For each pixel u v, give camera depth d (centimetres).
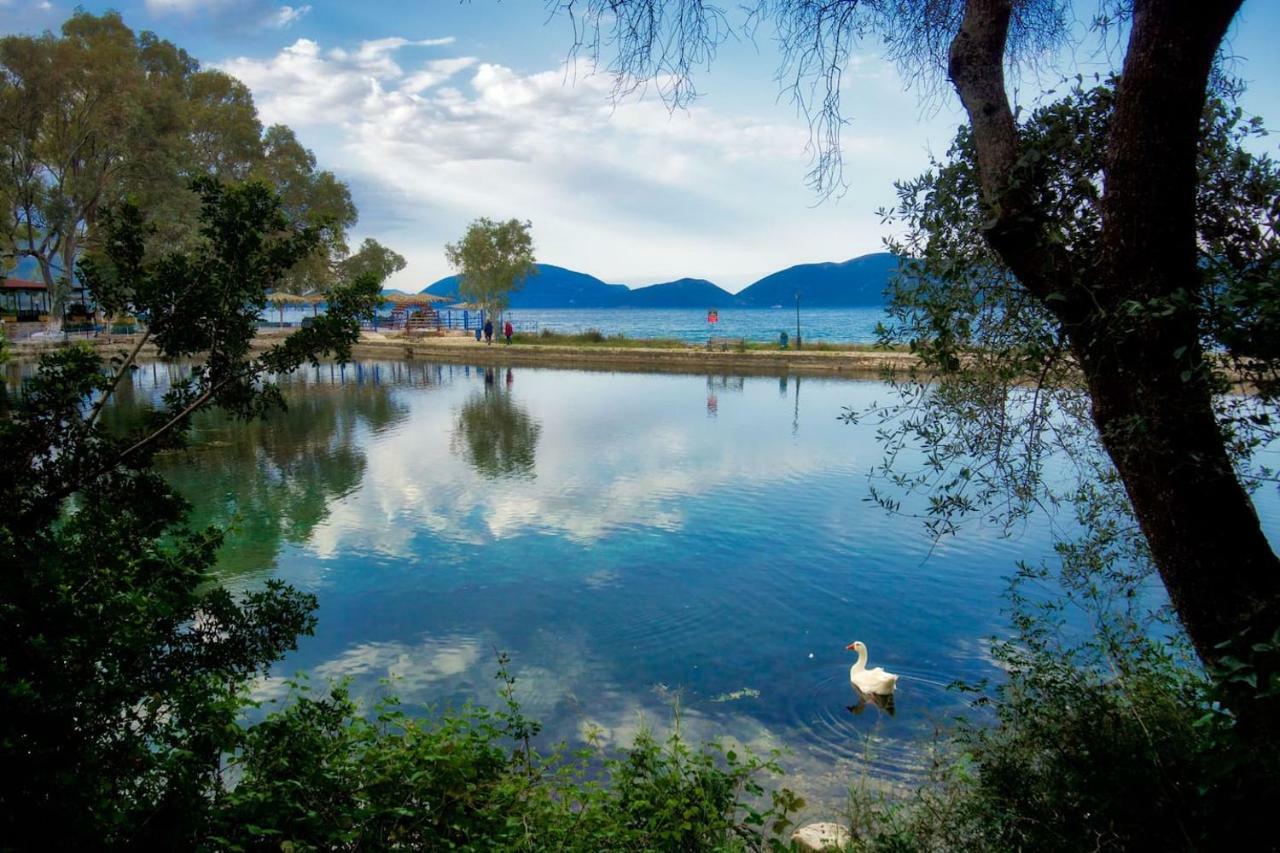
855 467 1691
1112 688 348
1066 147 268
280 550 1151
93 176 4219
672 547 1158
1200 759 266
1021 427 322
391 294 6775
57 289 4175
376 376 4069
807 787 549
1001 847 313
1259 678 224
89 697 234
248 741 320
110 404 2770
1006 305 312
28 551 254
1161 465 234
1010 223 257
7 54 3816
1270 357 206
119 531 317
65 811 212
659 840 345
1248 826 238
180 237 3809
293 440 2130
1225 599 232
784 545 1161
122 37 4675
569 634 848
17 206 4234
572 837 336
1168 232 230
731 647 811
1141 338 230
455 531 1251
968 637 821
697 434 2145
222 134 5222
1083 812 294
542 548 1160
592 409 2683
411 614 904
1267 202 253
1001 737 383
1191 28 220
